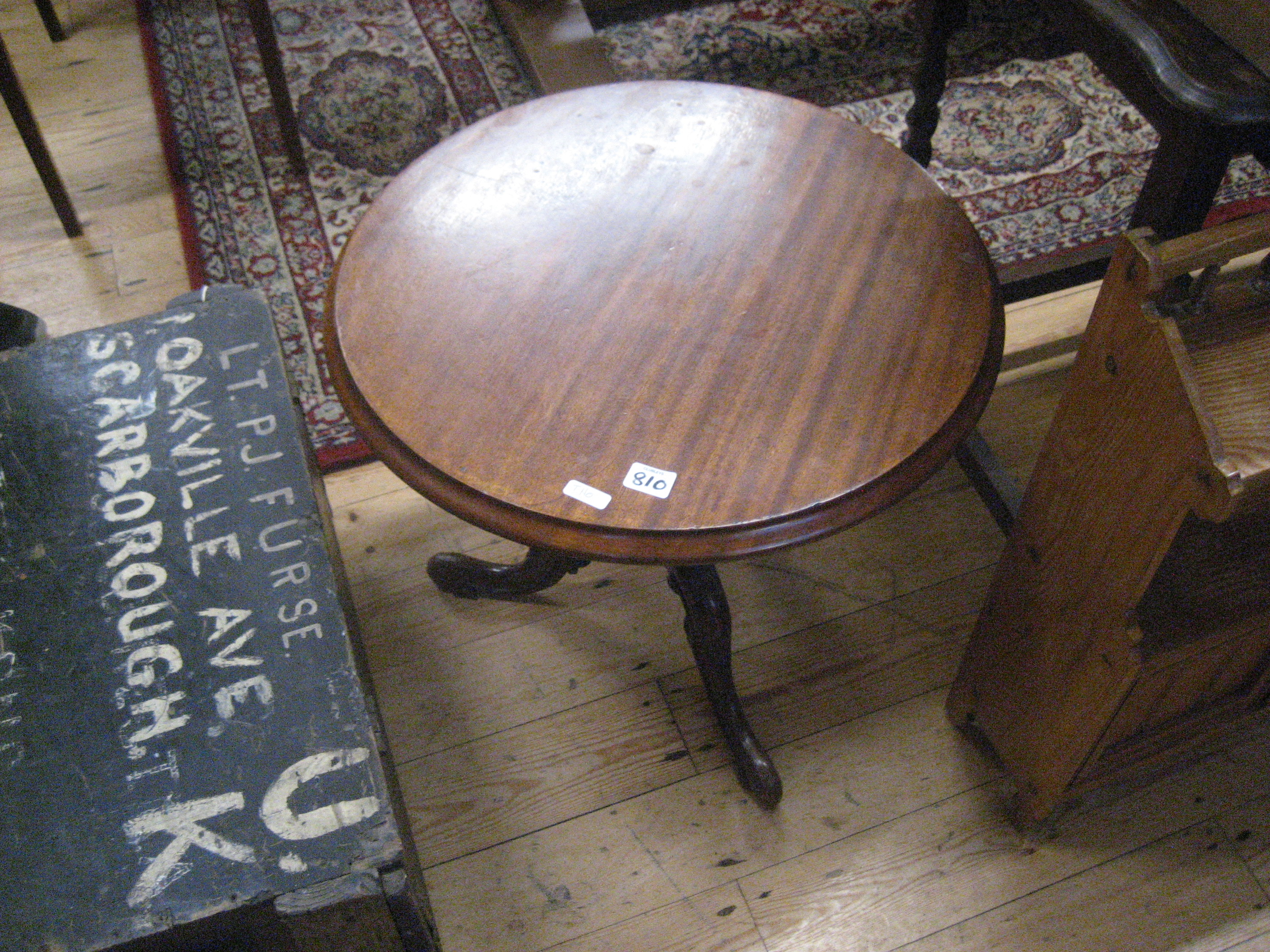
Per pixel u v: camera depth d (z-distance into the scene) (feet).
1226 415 3.40
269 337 4.79
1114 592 4.02
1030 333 7.15
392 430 4.02
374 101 8.45
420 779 5.56
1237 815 5.36
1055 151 7.91
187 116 8.41
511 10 8.57
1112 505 3.87
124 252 7.66
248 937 3.66
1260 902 5.11
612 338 4.24
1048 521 4.28
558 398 4.08
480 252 4.54
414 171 4.86
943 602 6.08
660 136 4.96
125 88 8.75
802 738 5.64
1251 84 4.16
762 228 4.58
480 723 5.74
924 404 4.01
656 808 5.43
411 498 6.57
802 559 6.26
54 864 3.52
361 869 3.49
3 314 6.14
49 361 4.73
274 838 3.54
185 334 4.80
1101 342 3.67
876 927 5.07
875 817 5.38
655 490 3.83
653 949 5.03
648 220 4.62
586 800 5.47
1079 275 6.38
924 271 4.41
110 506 4.30
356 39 8.89
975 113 8.13
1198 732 5.09
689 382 4.10
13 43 9.14
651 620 6.07
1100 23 4.50
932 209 4.63
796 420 3.99
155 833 3.57
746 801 5.44
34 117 7.50
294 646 3.94
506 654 5.97
